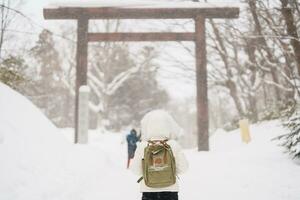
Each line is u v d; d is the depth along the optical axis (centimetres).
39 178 1124
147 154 700
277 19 2506
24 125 1392
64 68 6316
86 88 2733
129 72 6594
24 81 2275
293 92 3284
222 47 3994
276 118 3359
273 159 1816
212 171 1745
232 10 2939
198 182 1510
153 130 721
